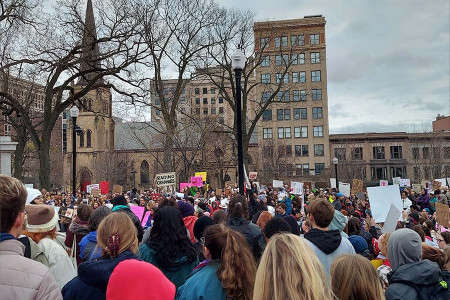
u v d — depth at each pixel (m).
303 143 79.75
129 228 3.35
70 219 9.83
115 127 94.62
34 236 4.42
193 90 57.41
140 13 30.73
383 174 80.50
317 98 78.94
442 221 10.59
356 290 2.83
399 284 3.57
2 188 2.54
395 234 3.87
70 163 82.50
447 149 75.62
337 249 4.40
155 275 2.84
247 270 3.15
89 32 24.92
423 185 30.59
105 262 3.16
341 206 15.20
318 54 78.50
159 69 31.31
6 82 26.30
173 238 4.13
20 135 27.98
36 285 2.29
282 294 2.17
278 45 76.25
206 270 3.36
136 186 84.19
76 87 70.50
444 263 4.52
